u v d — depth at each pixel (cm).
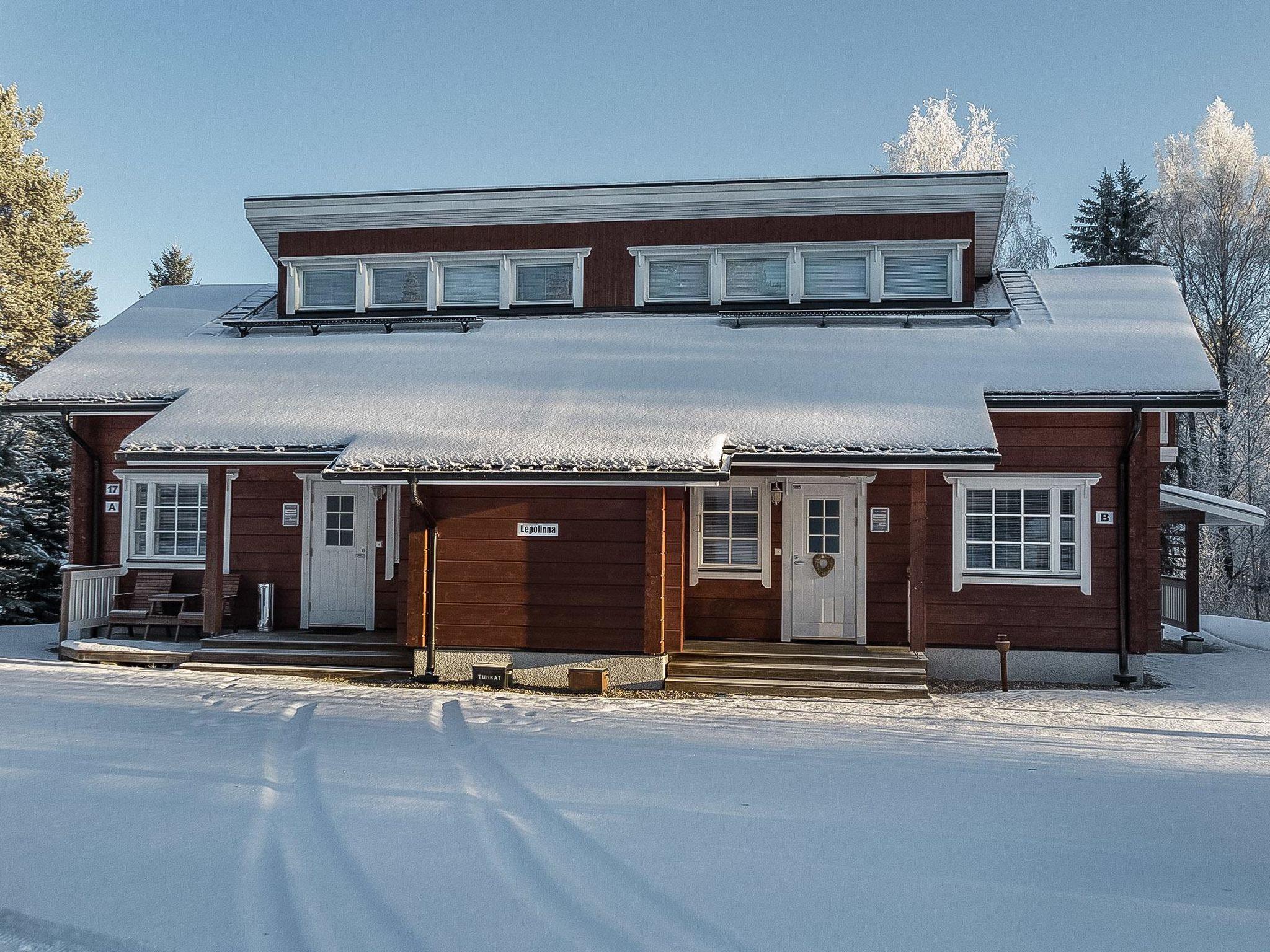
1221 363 3503
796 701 1156
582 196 1659
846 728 962
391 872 519
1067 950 432
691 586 1421
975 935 447
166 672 1278
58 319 3328
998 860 545
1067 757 833
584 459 1170
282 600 1471
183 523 1508
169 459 1288
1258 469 3403
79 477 1510
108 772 709
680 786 697
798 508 1400
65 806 627
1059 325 1504
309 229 1738
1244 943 439
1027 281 1762
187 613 1411
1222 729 1005
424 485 1262
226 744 814
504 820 607
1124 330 1462
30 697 1041
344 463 1205
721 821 611
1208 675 1443
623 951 429
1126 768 792
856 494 1390
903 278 1628
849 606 1385
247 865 529
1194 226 3609
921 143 3362
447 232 1706
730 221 1648
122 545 1502
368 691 1164
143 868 526
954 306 1587
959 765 785
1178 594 1972
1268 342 3488
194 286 2036
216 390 1440
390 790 673
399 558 1426
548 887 501
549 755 797
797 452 1179
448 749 821
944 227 1600
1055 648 1336
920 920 461
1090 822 619
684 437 1203
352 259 1727
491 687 1233
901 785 712
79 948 449
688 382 1364
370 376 1459
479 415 1298
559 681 1239
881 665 1219
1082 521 1333
